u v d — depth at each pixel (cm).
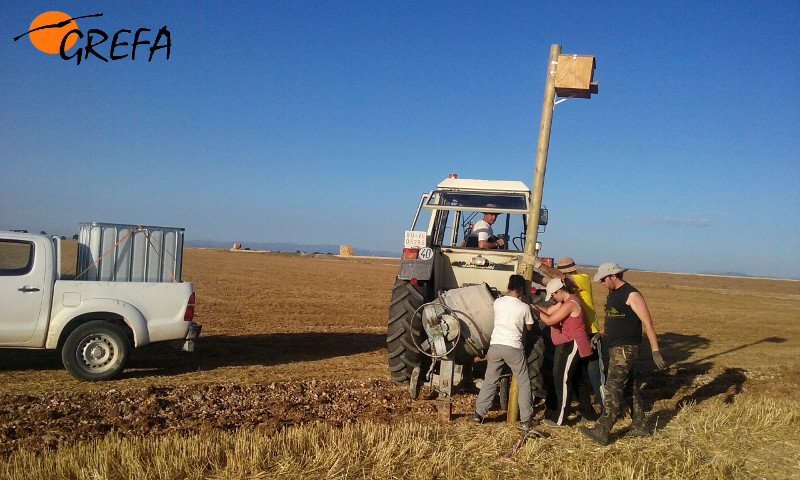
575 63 619
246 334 1220
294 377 820
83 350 758
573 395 673
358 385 791
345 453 492
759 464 549
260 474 456
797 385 947
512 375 659
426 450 518
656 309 2355
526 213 826
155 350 989
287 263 4803
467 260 804
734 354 1262
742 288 5297
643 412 616
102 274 810
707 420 659
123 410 627
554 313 630
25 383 725
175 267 849
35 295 757
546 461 523
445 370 652
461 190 851
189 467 461
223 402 678
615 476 497
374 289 2606
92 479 437
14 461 459
